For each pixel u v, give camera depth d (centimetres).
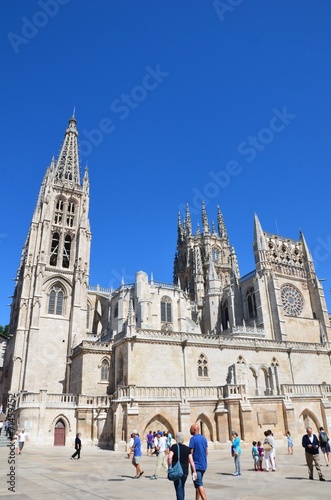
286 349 6034
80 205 8562
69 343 6956
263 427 4138
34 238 7700
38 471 2278
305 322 7788
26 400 4653
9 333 7788
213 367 5375
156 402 3894
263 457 2397
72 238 8175
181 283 12156
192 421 3969
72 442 4500
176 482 1173
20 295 7706
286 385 4541
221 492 1603
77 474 2150
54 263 7931
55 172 9062
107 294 8681
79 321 7194
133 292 7575
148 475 2167
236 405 4047
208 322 9031
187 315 8625
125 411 3809
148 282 8219
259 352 5825
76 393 5422
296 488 1686
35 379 6500
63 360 6844
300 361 6103
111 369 5381
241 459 3105
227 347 5569
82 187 8938
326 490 1622
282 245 8550
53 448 4159
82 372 5262
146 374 4888
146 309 7275
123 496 1495
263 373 5703
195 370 5216
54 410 4612
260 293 7644
